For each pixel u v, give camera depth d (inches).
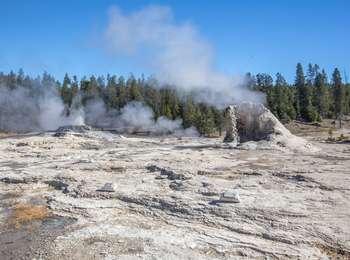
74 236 1070.4
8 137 3415.4
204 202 1237.7
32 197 1460.4
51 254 973.8
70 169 1840.6
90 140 2883.9
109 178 1617.9
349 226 1035.3
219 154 2113.7
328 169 1600.6
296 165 1718.8
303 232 1025.5
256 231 1049.5
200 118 4141.2
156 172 1715.1
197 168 1715.1
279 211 1138.7
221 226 1104.8
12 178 1697.8
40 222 1207.6
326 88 4837.6
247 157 1984.5
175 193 1347.2
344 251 935.0
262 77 5073.8
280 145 2258.9
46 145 2655.0
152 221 1175.6
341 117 4603.8
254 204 1194.6
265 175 1561.3
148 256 937.5
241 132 2532.0
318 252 941.2
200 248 977.5
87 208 1282.0
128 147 2667.3
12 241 1075.9
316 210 1139.9
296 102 4653.1
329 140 2832.2
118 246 995.9
